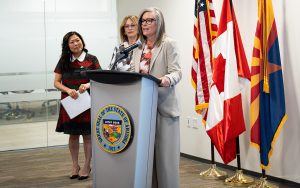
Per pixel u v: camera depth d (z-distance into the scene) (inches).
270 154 141.9
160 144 98.7
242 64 149.9
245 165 167.5
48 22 251.1
